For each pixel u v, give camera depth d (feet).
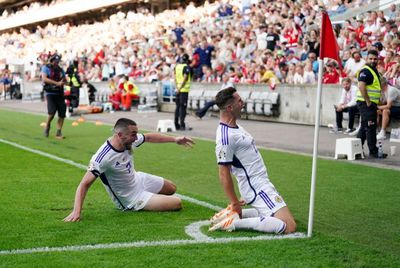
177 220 23.21
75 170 35.19
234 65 78.54
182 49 88.33
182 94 59.67
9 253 18.84
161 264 17.75
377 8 76.02
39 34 190.49
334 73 61.77
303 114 64.13
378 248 20.13
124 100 89.04
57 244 19.85
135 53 114.73
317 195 28.63
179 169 36.29
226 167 21.24
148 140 24.48
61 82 52.65
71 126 65.05
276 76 69.46
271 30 79.82
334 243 19.89
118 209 24.85
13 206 25.54
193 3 141.59
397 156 40.83
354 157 39.55
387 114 49.65
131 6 169.17
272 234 21.06
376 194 28.78
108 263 17.83
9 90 135.74
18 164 37.42
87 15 193.26
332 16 78.18
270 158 40.40
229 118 21.38
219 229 21.53
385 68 56.18
